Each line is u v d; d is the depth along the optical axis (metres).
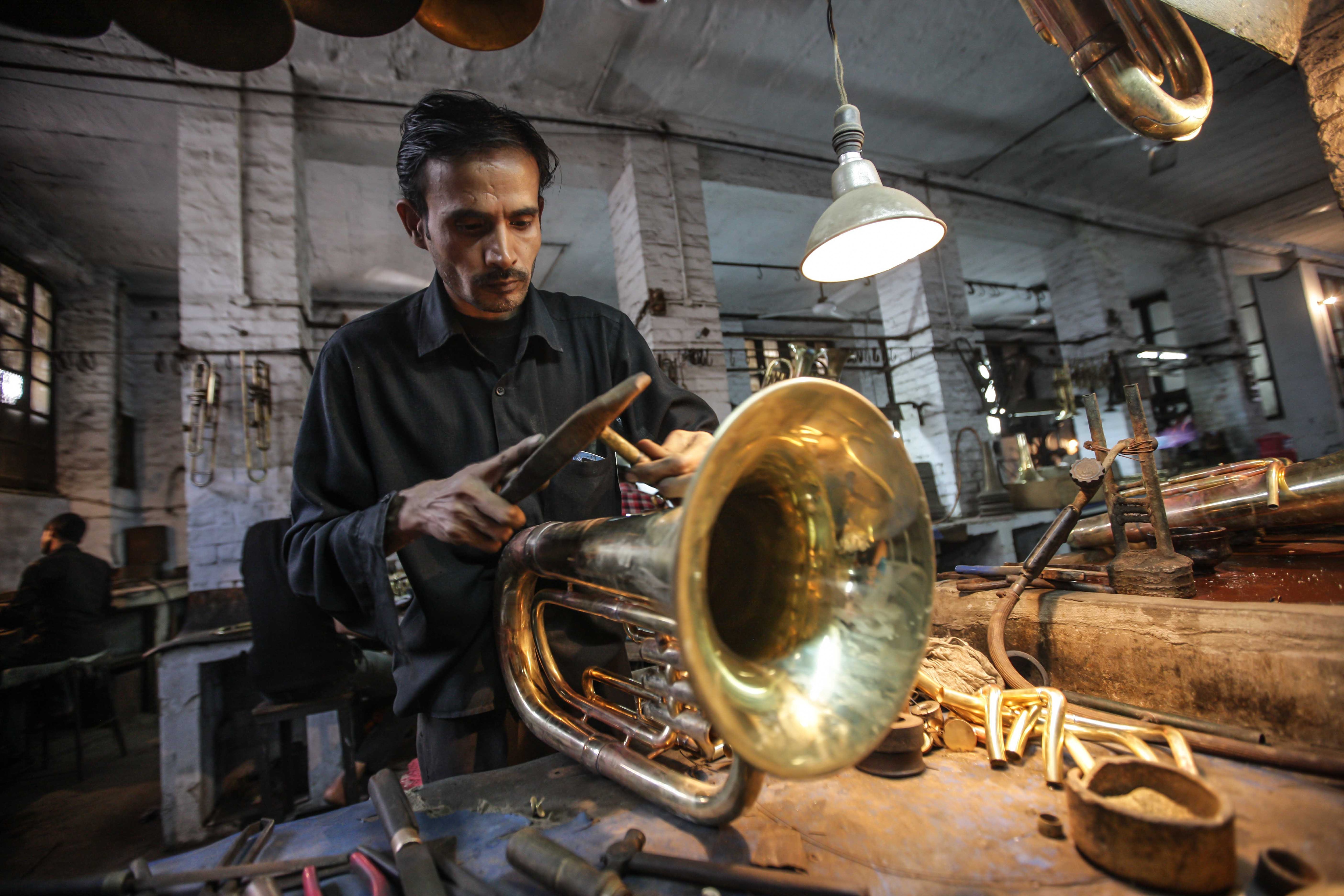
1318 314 9.06
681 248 4.63
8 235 4.70
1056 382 6.70
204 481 3.06
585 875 0.61
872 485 0.72
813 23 3.95
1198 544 1.43
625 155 4.66
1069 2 1.48
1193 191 7.00
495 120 0.99
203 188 3.33
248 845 0.80
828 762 0.56
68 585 3.71
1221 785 0.73
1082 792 0.62
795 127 5.07
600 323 1.32
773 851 0.67
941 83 4.71
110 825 2.92
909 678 0.65
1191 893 0.54
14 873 2.56
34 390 5.13
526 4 1.57
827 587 0.74
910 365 6.00
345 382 1.11
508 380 1.16
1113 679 1.04
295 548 1.03
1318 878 0.52
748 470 0.74
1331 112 1.83
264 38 1.33
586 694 1.00
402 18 1.46
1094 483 1.18
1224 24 1.68
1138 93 1.48
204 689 2.85
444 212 0.97
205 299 3.23
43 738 3.72
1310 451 8.99
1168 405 8.92
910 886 0.60
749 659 0.71
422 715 1.11
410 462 1.12
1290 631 0.84
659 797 0.76
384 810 0.78
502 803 0.85
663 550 0.63
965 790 0.78
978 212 6.34
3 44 3.18
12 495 4.72
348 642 2.65
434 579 1.03
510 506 0.74
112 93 3.34
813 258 2.02
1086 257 7.02
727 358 9.09
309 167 4.50
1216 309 8.09
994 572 1.45
